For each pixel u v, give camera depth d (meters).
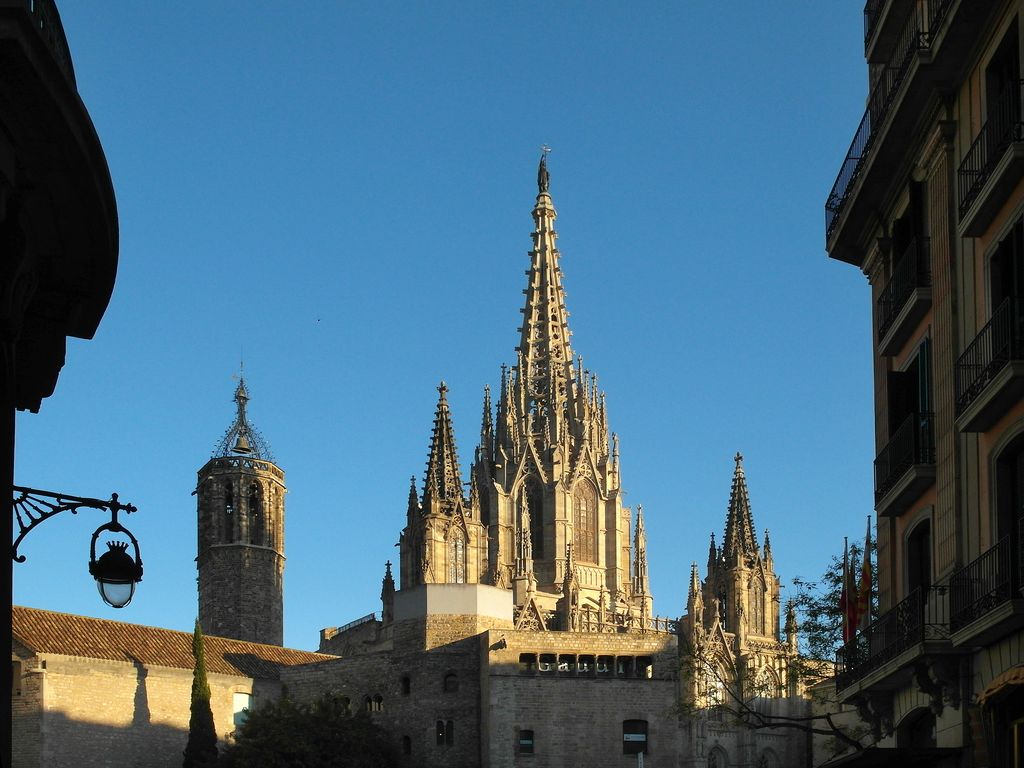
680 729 105.25
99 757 102.44
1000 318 34.03
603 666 106.75
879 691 43.00
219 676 110.44
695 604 130.00
